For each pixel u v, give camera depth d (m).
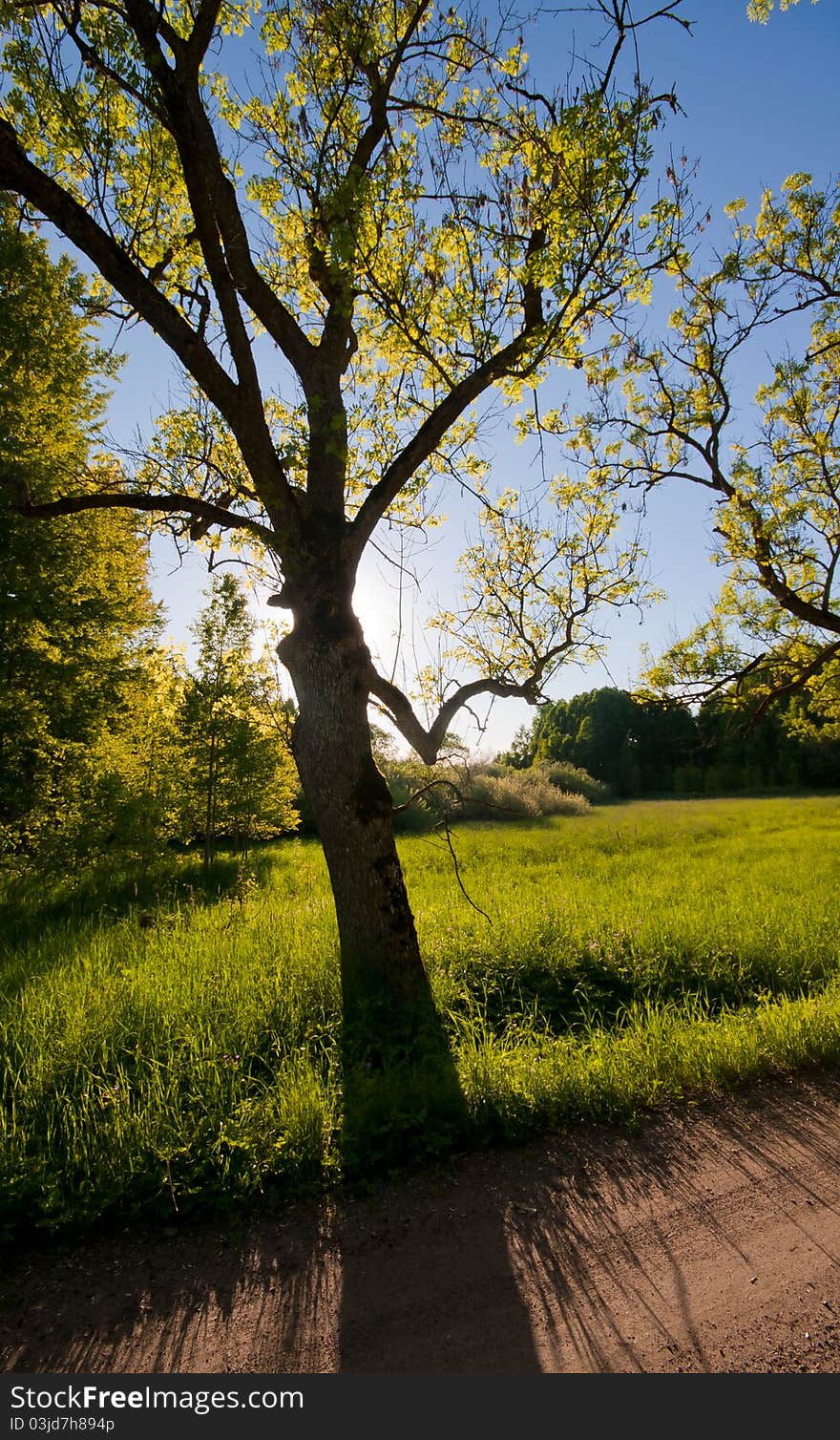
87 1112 4.55
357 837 6.46
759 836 21.89
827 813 29.94
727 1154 4.43
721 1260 3.49
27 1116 4.59
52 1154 4.18
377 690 6.82
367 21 6.60
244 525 6.77
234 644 14.70
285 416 8.01
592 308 6.47
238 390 6.14
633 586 7.31
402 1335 3.04
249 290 6.56
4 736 12.36
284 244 7.55
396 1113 4.60
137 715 15.92
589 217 6.04
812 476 11.55
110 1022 5.63
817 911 9.28
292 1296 3.29
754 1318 3.12
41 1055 5.09
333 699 6.47
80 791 13.03
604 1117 4.84
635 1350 2.95
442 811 8.51
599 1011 6.86
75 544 13.23
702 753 58.94
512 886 12.29
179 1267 3.50
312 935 7.88
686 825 26.25
